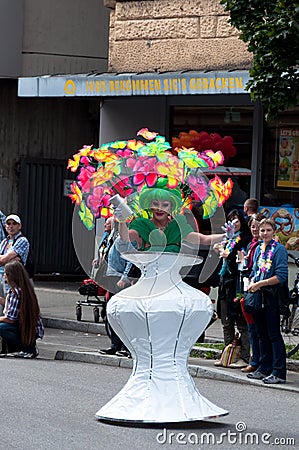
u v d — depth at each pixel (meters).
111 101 23.62
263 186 21.67
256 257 14.74
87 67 26.92
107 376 15.22
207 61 22.08
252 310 14.59
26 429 11.22
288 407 13.12
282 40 14.63
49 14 26.44
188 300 11.65
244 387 14.59
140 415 11.52
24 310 16.80
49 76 22.73
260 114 21.58
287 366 15.94
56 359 17.03
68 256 28.45
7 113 27.66
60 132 28.30
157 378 11.63
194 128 22.73
